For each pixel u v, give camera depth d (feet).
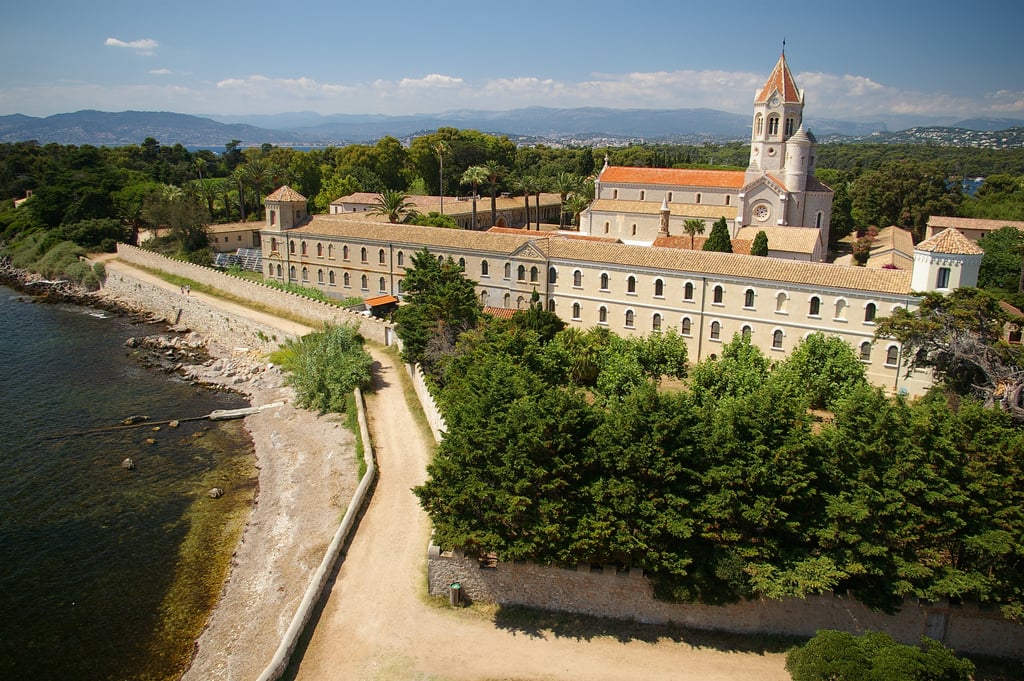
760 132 422.41
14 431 250.78
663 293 295.69
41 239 530.27
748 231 380.99
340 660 130.72
